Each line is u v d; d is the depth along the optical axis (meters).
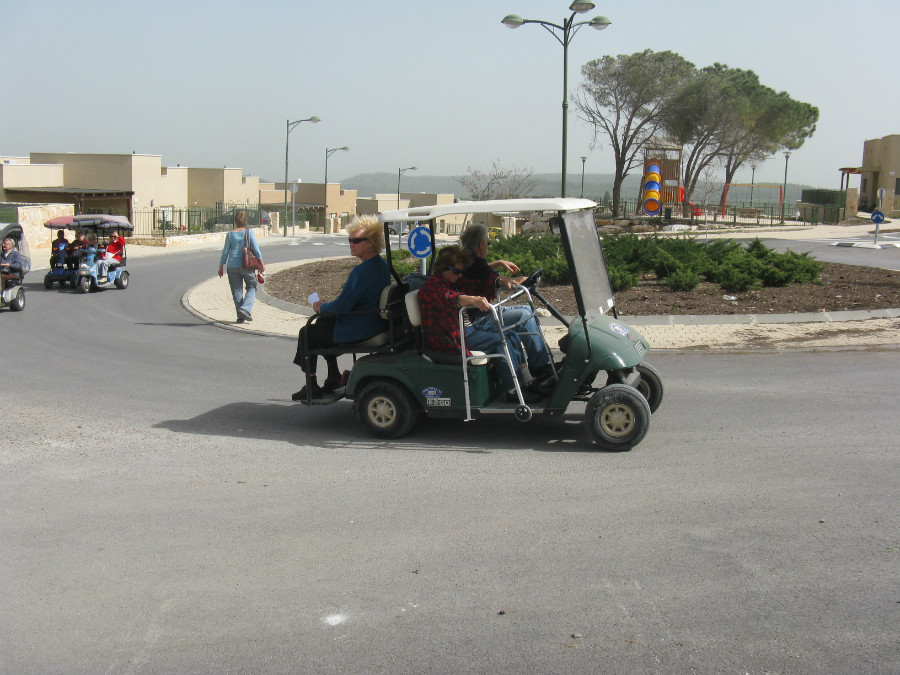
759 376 8.87
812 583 4.13
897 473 5.68
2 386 9.31
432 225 7.97
